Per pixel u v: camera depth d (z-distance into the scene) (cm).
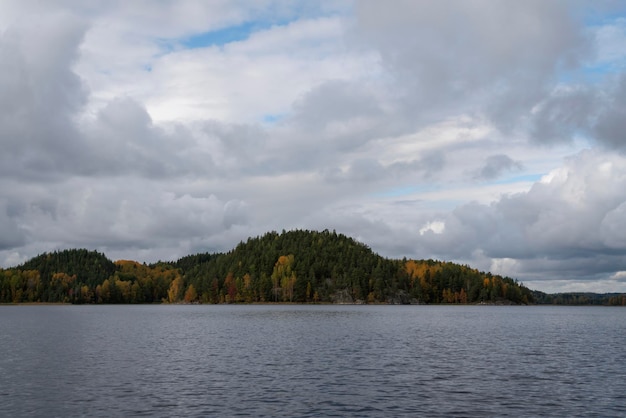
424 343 8231
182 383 4647
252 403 3891
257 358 6328
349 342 8319
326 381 4762
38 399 4009
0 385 4550
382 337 9281
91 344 8006
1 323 13850
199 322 14112
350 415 3572
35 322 14325
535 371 5397
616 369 5562
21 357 6412
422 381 4781
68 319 16088
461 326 12862
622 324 14775
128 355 6619
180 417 3497
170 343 8156
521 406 3834
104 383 4641
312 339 8831
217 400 3981
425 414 3609
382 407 3791
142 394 4184
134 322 14225
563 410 3725
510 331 11238
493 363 5975
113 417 3491
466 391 4344
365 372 5275
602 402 3969
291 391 4312
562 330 11756
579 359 6366
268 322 14012
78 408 3728
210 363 5897
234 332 10400
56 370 5375
